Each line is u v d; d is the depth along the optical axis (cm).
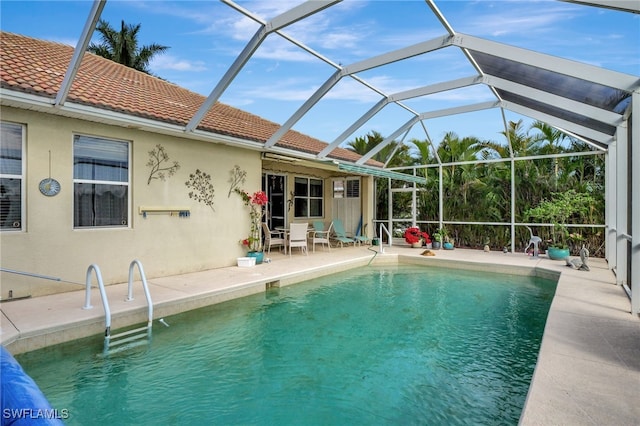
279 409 319
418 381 371
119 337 461
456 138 1363
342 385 362
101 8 414
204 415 309
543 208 1038
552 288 772
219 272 760
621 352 354
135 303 510
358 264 999
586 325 438
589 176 1112
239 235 866
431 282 830
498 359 424
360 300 673
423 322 554
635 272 486
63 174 570
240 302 634
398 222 1498
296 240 1038
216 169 809
